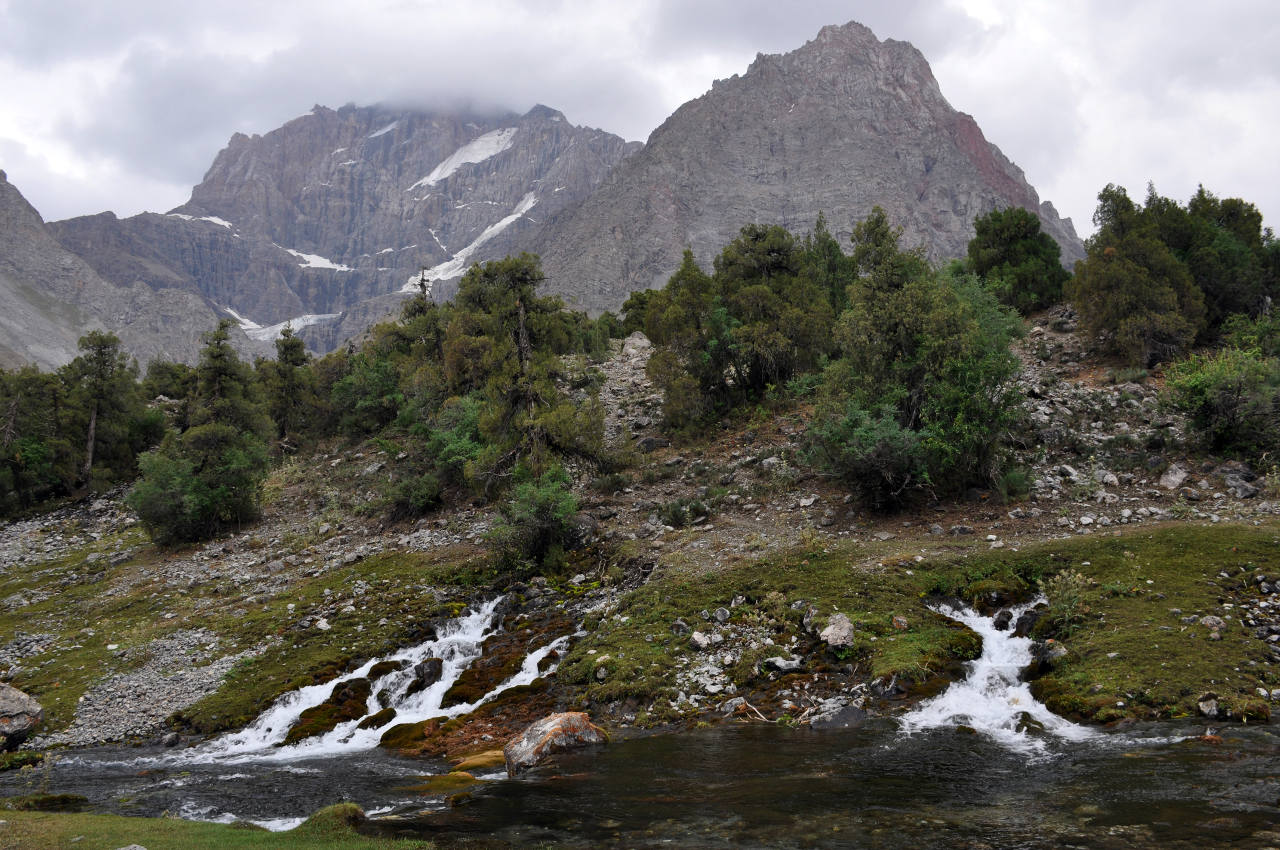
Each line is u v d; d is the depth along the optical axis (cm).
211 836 1165
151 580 3431
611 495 3350
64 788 1630
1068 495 2550
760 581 2267
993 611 1988
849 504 2806
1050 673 1672
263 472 4306
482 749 1689
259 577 3241
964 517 2545
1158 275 3575
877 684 1703
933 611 2005
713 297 3969
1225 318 3691
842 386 2833
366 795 1448
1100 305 3631
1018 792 1163
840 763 1359
